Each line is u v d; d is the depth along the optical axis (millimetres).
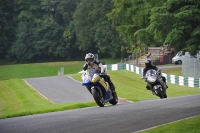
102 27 184125
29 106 51188
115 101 37562
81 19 189625
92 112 28344
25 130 21219
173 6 97438
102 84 34656
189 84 77688
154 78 41875
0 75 174750
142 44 151625
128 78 91000
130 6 129375
